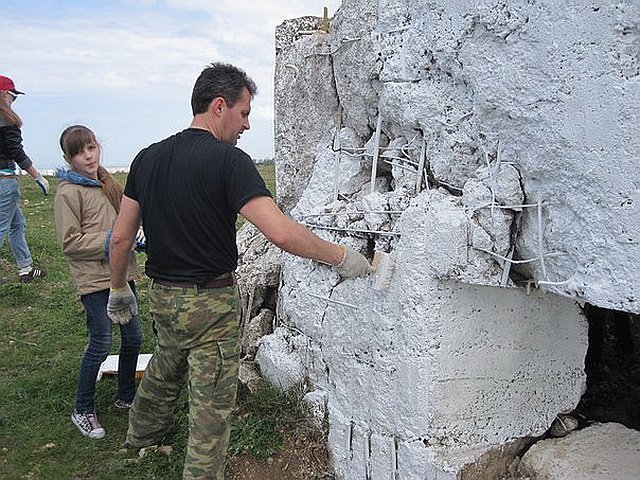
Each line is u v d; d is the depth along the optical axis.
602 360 4.27
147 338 5.44
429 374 3.05
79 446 3.89
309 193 3.98
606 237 2.43
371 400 3.36
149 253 3.25
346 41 3.65
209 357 3.19
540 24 2.55
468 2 2.85
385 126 3.55
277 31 4.45
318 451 3.67
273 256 4.85
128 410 4.26
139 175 3.25
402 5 3.23
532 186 2.75
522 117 2.68
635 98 2.29
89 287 3.85
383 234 3.31
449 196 3.10
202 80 3.25
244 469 3.55
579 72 2.44
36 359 5.09
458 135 3.04
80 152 3.82
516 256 2.91
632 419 3.66
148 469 3.66
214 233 3.10
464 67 2.93
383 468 3.29
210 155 3.04
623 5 2.28
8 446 3.90
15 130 6.48
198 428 3.16
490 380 3.19
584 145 2.46
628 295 2.38
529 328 3.24
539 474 3.16
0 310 6.18
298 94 4.25
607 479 2.98
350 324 3.50
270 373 4.10
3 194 6.51
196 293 3.14
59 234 3.78
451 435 3.13
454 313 3.05
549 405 3.37
